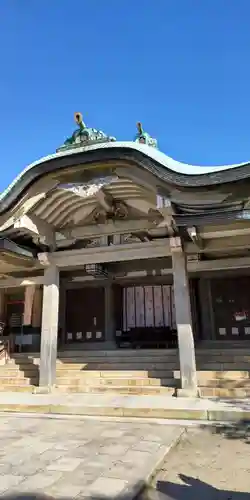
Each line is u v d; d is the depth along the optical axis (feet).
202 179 26.18
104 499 12.42
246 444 19.20
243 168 25.09
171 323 52.75
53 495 12.76
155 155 27.86
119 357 40.70
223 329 48.34
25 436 20.84
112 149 28.40
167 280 52.44
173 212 28.43
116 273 52.49
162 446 18.43
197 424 22.97
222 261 34.68
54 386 34.99
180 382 32.73
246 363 35.45
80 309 55.11
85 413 26.76
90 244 36.78
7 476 14.58
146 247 34.37
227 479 14.83
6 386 36.32
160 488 14.02
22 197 30.66
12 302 59.00
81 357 42.11
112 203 34.17
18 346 54.60
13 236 34.40
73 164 29.43
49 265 37.27
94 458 16.66
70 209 35.50
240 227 28.96
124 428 22.45
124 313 55.16
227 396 29.89
